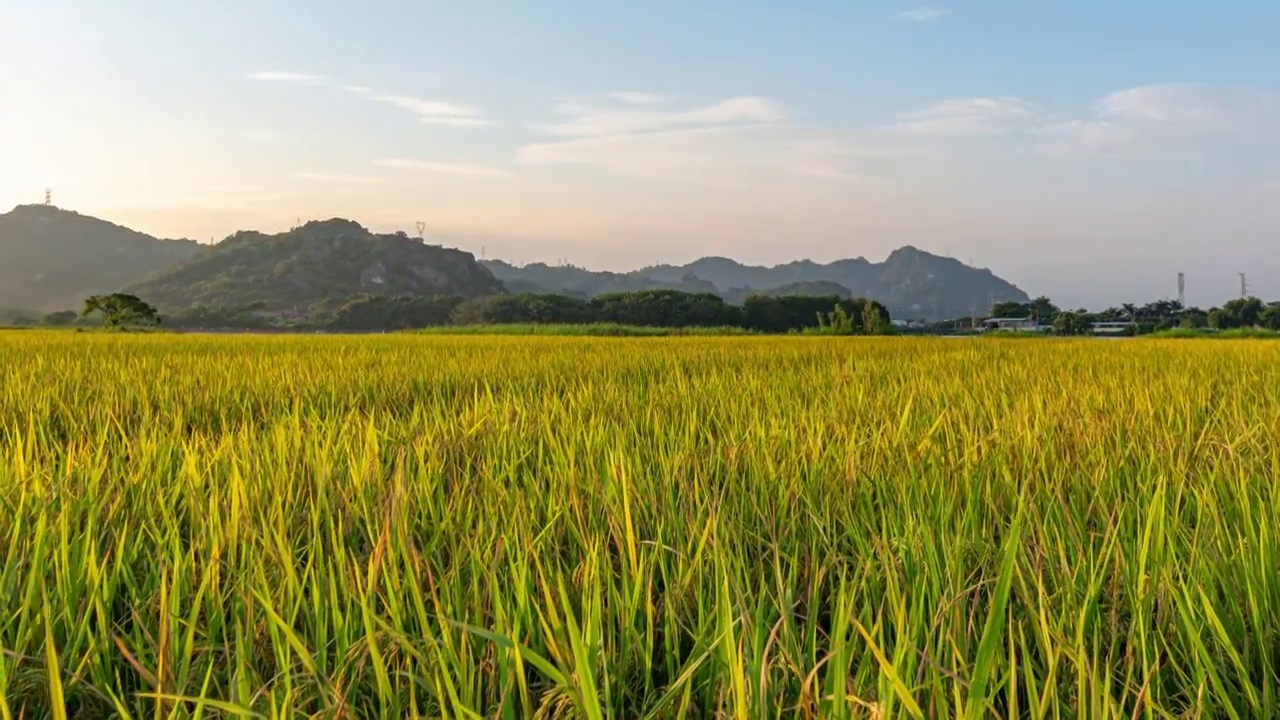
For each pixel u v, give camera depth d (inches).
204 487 107.9
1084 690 51.3
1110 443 140.4
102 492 103.9
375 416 196.9
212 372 309.3
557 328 1716.3
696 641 60.7
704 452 134.6
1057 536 84.0
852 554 84.7
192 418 196.1
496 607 63.2
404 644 55.9
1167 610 67.6
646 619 70.6
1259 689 61.7
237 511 88.4
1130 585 71.1
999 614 47.9
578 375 302.5
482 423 150.9
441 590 71.3
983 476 110.0
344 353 465.1
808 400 223.3
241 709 48.2
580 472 115.9
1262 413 178.9
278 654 59.5
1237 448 135.6
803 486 106.7
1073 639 63.0
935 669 50.9
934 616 63.6
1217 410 184.5
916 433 150.9
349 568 78.1
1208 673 56.1
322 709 55.2
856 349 555.2
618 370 324.5
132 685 63.7
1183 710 59.6
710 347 581.3
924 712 54.0
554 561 85.1
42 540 76.2
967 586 75.0
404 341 737.6
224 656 65.7
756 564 82.7
